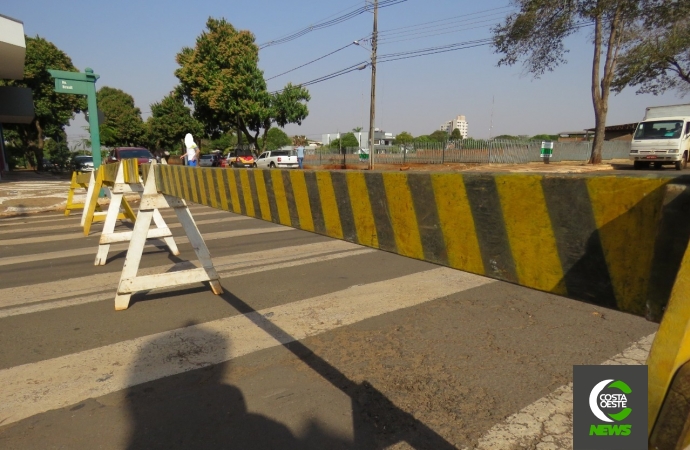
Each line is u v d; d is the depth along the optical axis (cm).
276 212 247
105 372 289
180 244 688
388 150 3203
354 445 218
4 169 3038
